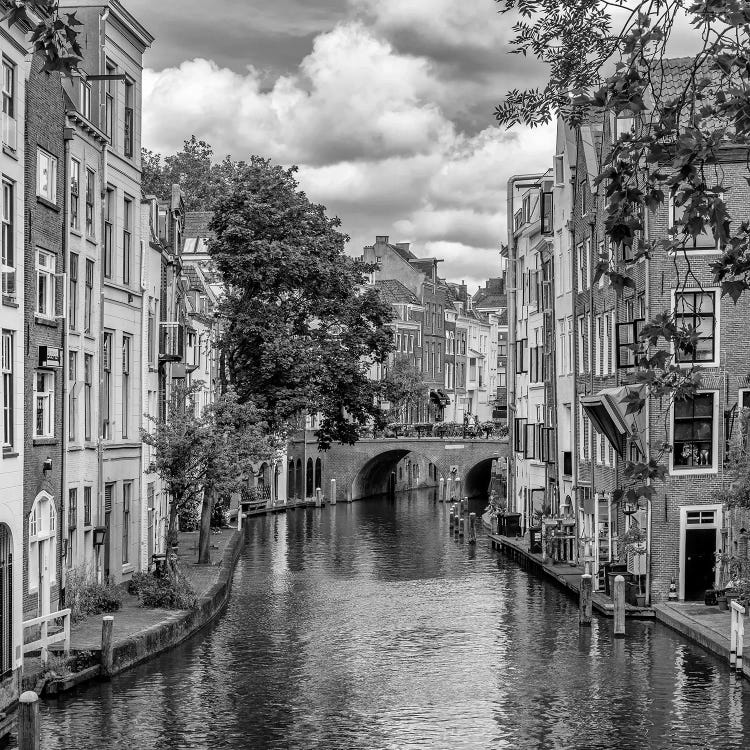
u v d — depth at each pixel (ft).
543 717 81.15
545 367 185.16
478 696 87.10
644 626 113.91
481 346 440.86
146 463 135.74
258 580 151.33
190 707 82.43
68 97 105.81
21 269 83.41
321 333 184.75
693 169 36.70
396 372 337.31
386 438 305.32
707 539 120.26
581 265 157.89
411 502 309.63
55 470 98.22
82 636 93.81
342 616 122.31
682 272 118.42
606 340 144.36
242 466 129.08
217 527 200.54
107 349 122.01
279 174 179.22
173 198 163.53
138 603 112.16
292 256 174.29
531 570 162.50
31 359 91.45
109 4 117.60
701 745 74.38
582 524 157.07
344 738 76.07
